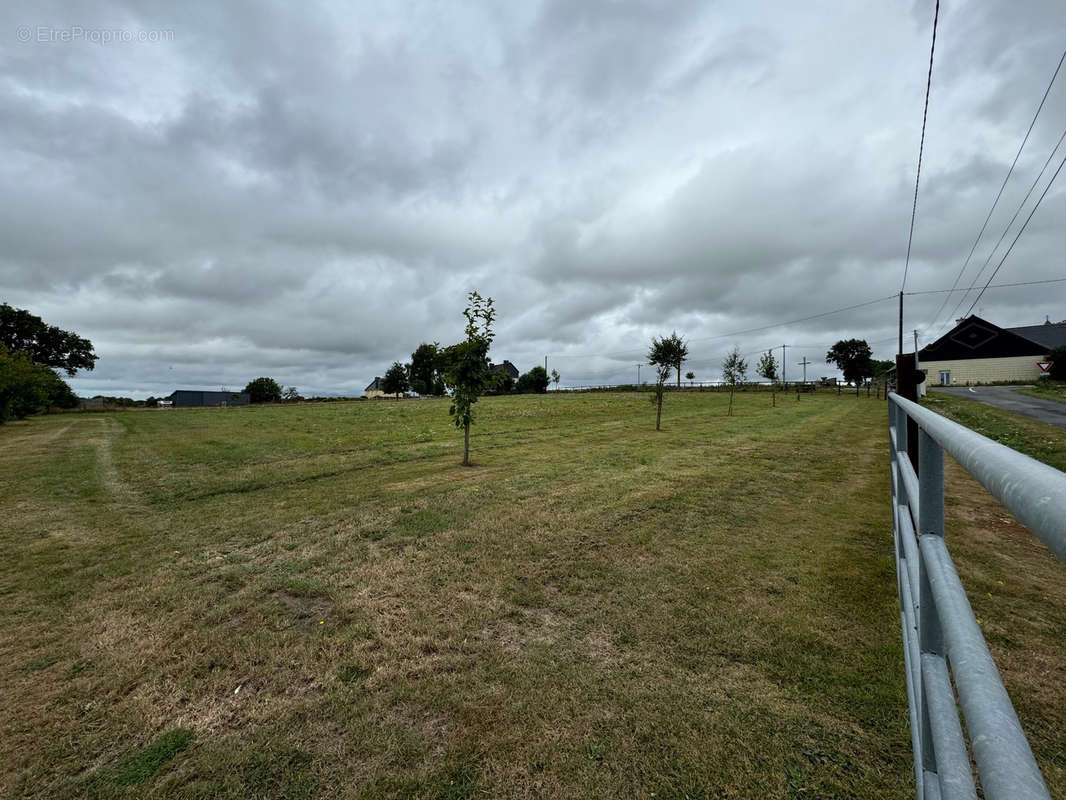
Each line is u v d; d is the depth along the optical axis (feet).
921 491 3.71
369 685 8.54
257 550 15.55
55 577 13.64
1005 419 46.85
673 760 6.75
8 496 24.14
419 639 9.97
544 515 18.28
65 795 6.49
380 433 52.19
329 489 24.27
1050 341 157.48
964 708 1.98
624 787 6.36
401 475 27.45
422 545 15.46
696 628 10.07
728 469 26.58
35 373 98.12
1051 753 6.64
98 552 15.70
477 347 30.58
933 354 164.96
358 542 15.97
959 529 16.01
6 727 7.73
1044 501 1.17
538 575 12.98
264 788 6.51
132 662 9.40
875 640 9.41
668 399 114.42
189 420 79.00
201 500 22.75
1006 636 9.50
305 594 12.21
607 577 12.70
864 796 6.07
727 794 6.20
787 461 28.94
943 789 2.73
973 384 144.56
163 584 13.03
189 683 8.73
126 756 7.11
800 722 7.34
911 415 4.37
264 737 7.41
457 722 7.60
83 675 9.04
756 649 9.25
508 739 7.23
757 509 18.62
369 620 10.80
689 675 8.57
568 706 7.88
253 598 12.05
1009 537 15.21
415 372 252.83
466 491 22.50
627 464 28.68
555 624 10.44
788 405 89.71
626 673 8.68
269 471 29.76
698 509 18.69
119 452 40.06
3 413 85.66
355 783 6.56
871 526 16.38
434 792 6.40
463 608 11.25
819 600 11.09
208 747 7.23
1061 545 0.92
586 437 43.96
